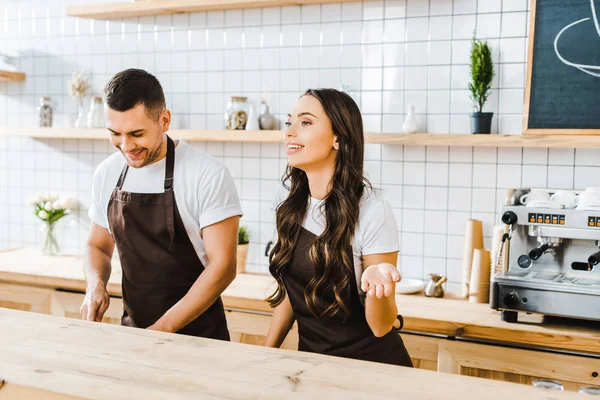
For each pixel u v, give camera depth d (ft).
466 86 9.88
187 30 11.62
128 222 6.74
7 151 13.28
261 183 11.32
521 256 8.26
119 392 3.29
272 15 10.99
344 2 10.50
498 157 9.80
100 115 11.81
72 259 11.60
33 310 10.49
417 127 9.89
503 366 7.87
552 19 9.15
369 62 10.44
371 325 5.28
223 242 6.57
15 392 3.46
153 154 6.34
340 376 3.56
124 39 12.11
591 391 3.51
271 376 3.54
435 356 8.27
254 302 8.97
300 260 5.75
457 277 10.12
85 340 4.19
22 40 12.98
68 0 12.51
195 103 11.67
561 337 7.50
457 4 9.87
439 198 10.17
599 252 7.59
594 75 8.96
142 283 6.88
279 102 11.05
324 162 5.62
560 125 9.18
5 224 13.41
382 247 5.43
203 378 3.50
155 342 4.18
